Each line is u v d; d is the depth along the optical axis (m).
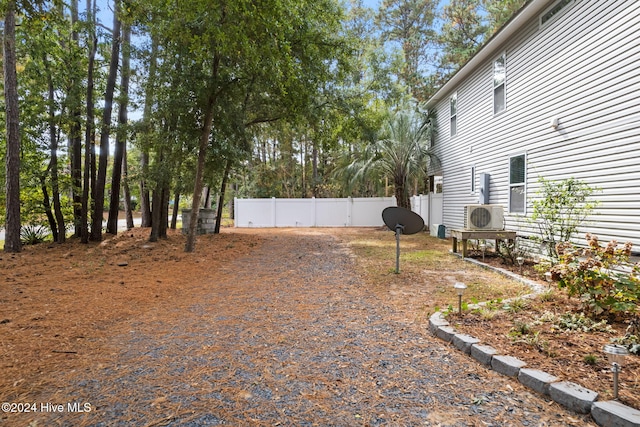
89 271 6.27
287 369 2.68
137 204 38.41
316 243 11.02
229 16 5.66
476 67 9.88
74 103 9.62
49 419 2.03
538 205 6.10
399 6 24.05
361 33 23.75
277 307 4.31
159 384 2.44
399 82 22.11
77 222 10.98
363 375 2.58
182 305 4.40
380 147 14.09
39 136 9.90
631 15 4.98
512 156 8.04
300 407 2.17
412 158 14.11
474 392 2.33
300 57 7.82
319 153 26.61
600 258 3.75
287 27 6.26
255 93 9.63
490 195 9.08
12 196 8.66
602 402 2.02
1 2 5.17
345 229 16.75
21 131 9.34
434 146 13.85
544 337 3.01
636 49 4.91
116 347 3.08
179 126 8.74
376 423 2.01
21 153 9.97
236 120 9.08
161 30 6.95
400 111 14.23
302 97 8.45
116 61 9.77
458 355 2.90
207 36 6.08
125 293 4.84
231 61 8.05
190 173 10.62
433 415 2.08
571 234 6.10
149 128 9.14
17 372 2.58
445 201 12.52
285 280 5.84
